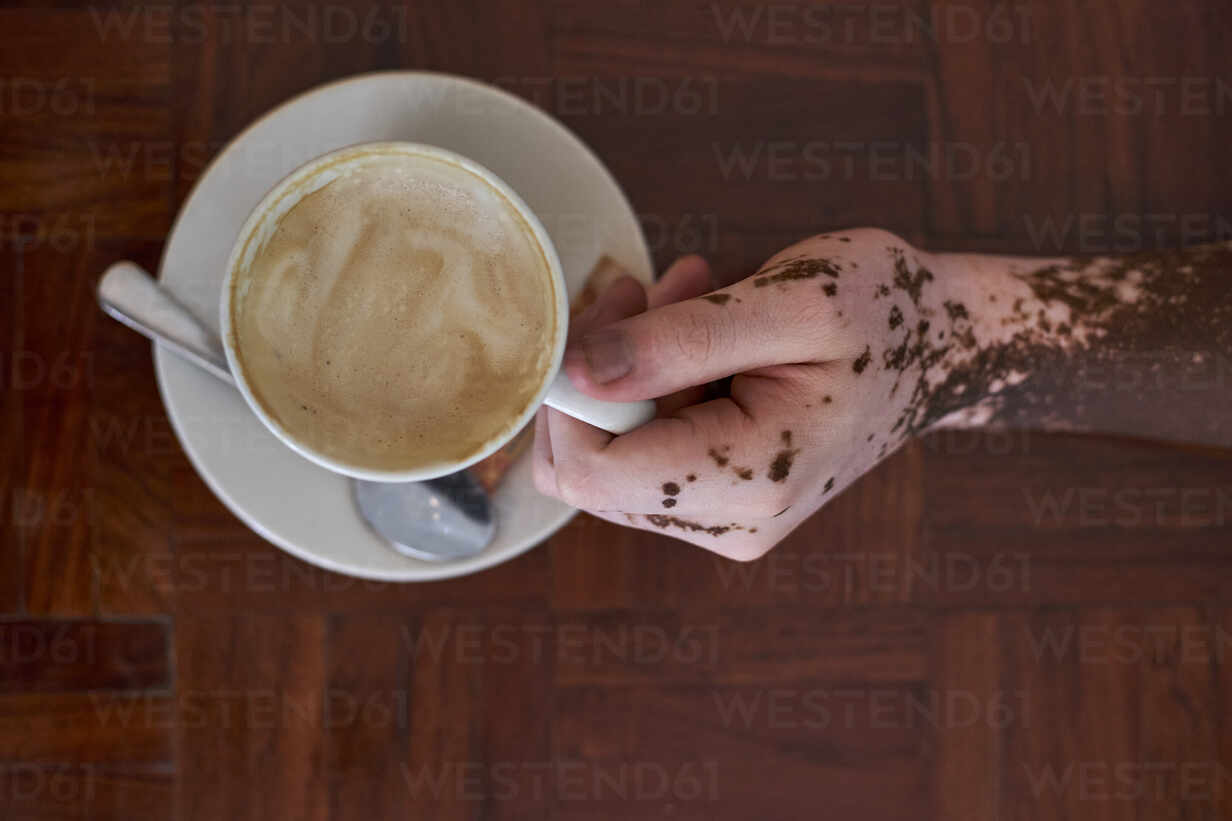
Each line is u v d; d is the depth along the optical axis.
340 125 0.56
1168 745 0.68
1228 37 0.68
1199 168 0.68
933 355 0.54
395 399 0.47
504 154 0.56
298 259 0.47
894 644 0.67
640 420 0.48
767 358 0.49
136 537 0.65
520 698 0.67
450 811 0.66
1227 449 0.63
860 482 0.67
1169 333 0.59
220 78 0.65
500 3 0.66
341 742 0.66
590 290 0.57
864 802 0.67
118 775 0.66
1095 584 0.67
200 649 0.66
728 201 0.67
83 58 0.65
